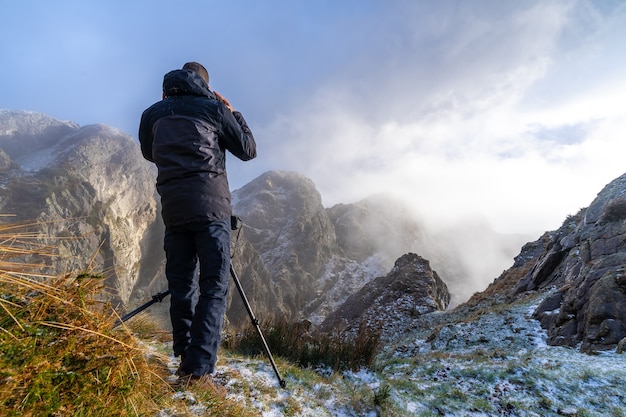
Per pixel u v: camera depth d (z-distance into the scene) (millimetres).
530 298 18656
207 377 2570
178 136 2680
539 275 21906
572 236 21344
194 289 2896
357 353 5469
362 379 4875
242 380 3104
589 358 8211
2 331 1269
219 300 2637
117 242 104312
